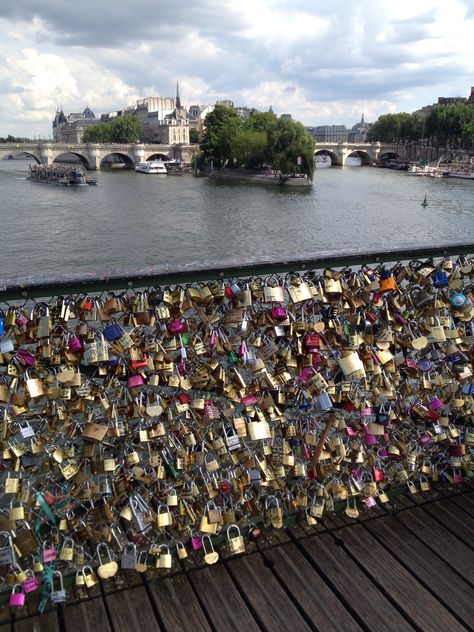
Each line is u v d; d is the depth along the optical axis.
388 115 87.81
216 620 1.74
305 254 1.90
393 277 2.01
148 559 1.90
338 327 1.99
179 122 104.00
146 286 1.66
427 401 2.32
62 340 1.65
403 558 2.00
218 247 21.16
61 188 43.03
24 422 1.66
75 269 17.39
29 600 1.77
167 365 1.76
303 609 1.79
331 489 2.15
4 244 20.55
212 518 1.87
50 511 1.73
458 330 2.23
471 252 2.14
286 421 2.05
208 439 1.93
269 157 49.22
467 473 2.42
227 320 1.80
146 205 32.28
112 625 1.71
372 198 36.75
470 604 1.82
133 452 1.84
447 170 59.88
